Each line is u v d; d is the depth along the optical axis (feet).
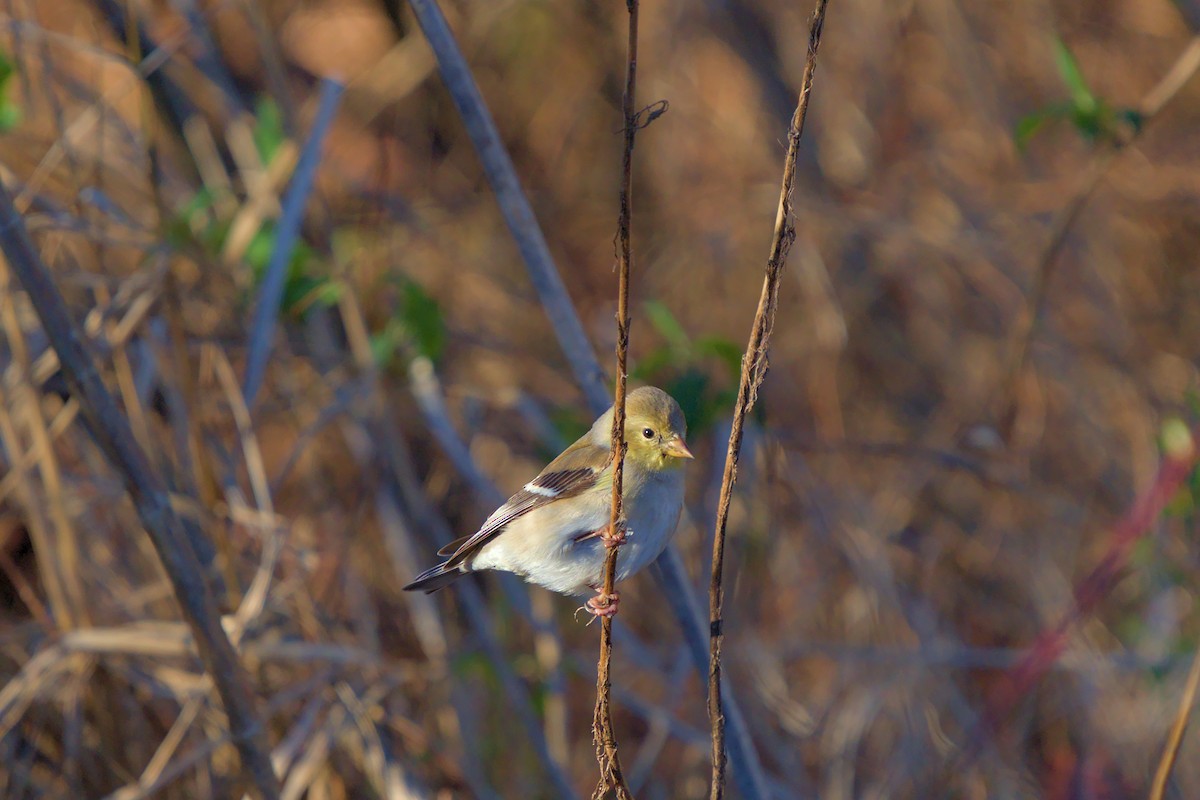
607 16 55.52
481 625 36.81
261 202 37.58
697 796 38.04
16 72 34.35
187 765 30.30
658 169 54.08
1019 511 44.83
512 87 56.18
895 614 40.63
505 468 44.70
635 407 26.18
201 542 32.89
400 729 34.73
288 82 52.44
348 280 36.91
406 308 37.35
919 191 52.24
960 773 37.47
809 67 17.38
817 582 41.86
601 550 25.75
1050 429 47.19
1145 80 53.88
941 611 43.19
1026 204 50.75
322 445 41.14
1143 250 51.08
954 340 49.55
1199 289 50.37
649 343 49.60
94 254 37.42
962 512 45.44
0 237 24.00
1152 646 40.81
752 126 53.47
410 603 39.22
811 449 43.04
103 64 44.70
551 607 38.45
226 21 52.49
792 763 38.14
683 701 40.27
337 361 40.88
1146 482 43.98
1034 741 39.47
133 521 35.01
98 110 37.70
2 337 35.68
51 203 35.29
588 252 53.72
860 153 53.98
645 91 54.54
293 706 34.58
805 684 41.47
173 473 34.50
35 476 34.47
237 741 26.68
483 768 36.99
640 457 25.85
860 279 50.37
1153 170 50.62
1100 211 50.29
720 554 19.65
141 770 32.81
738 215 50.88
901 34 54.85
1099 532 44.29
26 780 31.99
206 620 26.05
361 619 37.35
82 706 32.53
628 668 41.75
